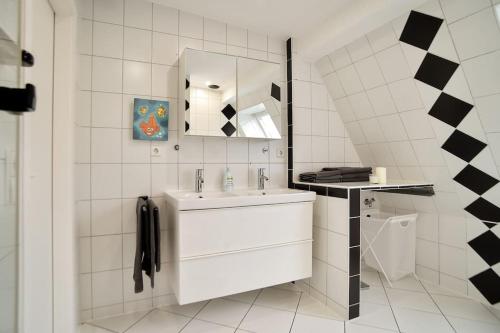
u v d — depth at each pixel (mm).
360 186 1748
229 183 1967
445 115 1725
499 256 1838
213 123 1852
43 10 1217
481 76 1456
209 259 1526
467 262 2016
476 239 1965
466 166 1816
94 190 1660
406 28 1612
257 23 2018
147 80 1791
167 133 1812
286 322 1665
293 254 1781
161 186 1826
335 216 1794
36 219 1163
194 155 1925
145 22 1783
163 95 1833
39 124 1190
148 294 1802
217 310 1800
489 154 1652
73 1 1290
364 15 1621
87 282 1651
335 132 2416
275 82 2098
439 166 1979
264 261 1686
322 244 1907
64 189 1358
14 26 580
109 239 1696
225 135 1886
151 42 1800
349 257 1690
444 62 1558
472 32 1381
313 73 2307
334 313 1769
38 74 1171
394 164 2328
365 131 2324
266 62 2066
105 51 1686
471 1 1308
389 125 2111
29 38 682
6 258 573
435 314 1759
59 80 1354
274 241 1713
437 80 1639
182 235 1460
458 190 1958
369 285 2186
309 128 2287
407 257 2305
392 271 2223
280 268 1737
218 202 1528
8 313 584
